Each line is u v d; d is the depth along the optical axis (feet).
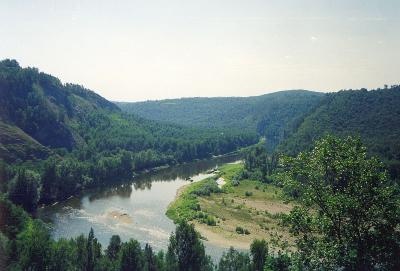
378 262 87.30
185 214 426.10
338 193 89.40
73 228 375.86
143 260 222.69
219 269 220.84
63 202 479.00
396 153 475.72
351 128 642.22
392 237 85.97
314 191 93.20
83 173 561.43
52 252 211.00
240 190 559.38
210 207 464.65
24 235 262.26
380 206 86.99
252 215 435.94
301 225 95.55
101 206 465.47
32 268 204.44
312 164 96.27
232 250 224.33
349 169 91.09
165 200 506.48
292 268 95.35
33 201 424.46
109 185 591.37
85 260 216.95
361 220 88.17
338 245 88.53
